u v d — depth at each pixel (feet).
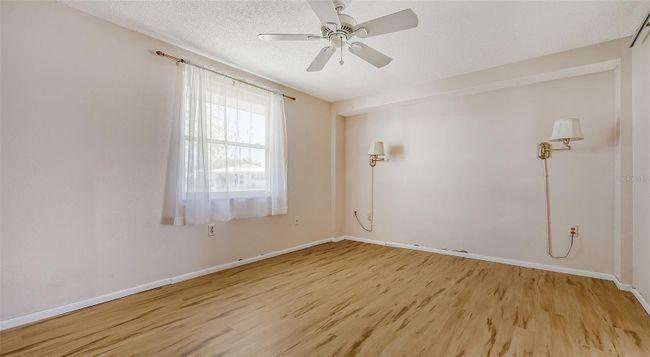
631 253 8.71
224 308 7.62
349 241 16.19
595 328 6.54
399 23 6.27
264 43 9.37
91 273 7.81
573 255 10.41
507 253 11.75
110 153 8.16
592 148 10.12
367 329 6.54
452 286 9.21
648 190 7.44
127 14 7.84
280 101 12.85
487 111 12.26
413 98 13.26
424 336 6.23
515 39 9.01
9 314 6.61
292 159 13.87
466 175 12.76
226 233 11.09
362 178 16.11
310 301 8.09
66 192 7.43
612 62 9.18
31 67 6.93
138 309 7.55
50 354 5.59
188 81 9.64
